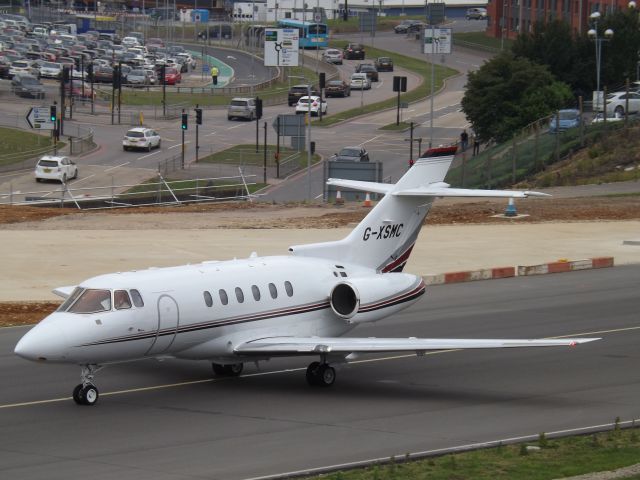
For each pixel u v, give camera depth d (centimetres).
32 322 12356
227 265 9769
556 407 8906
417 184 11075
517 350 11362
